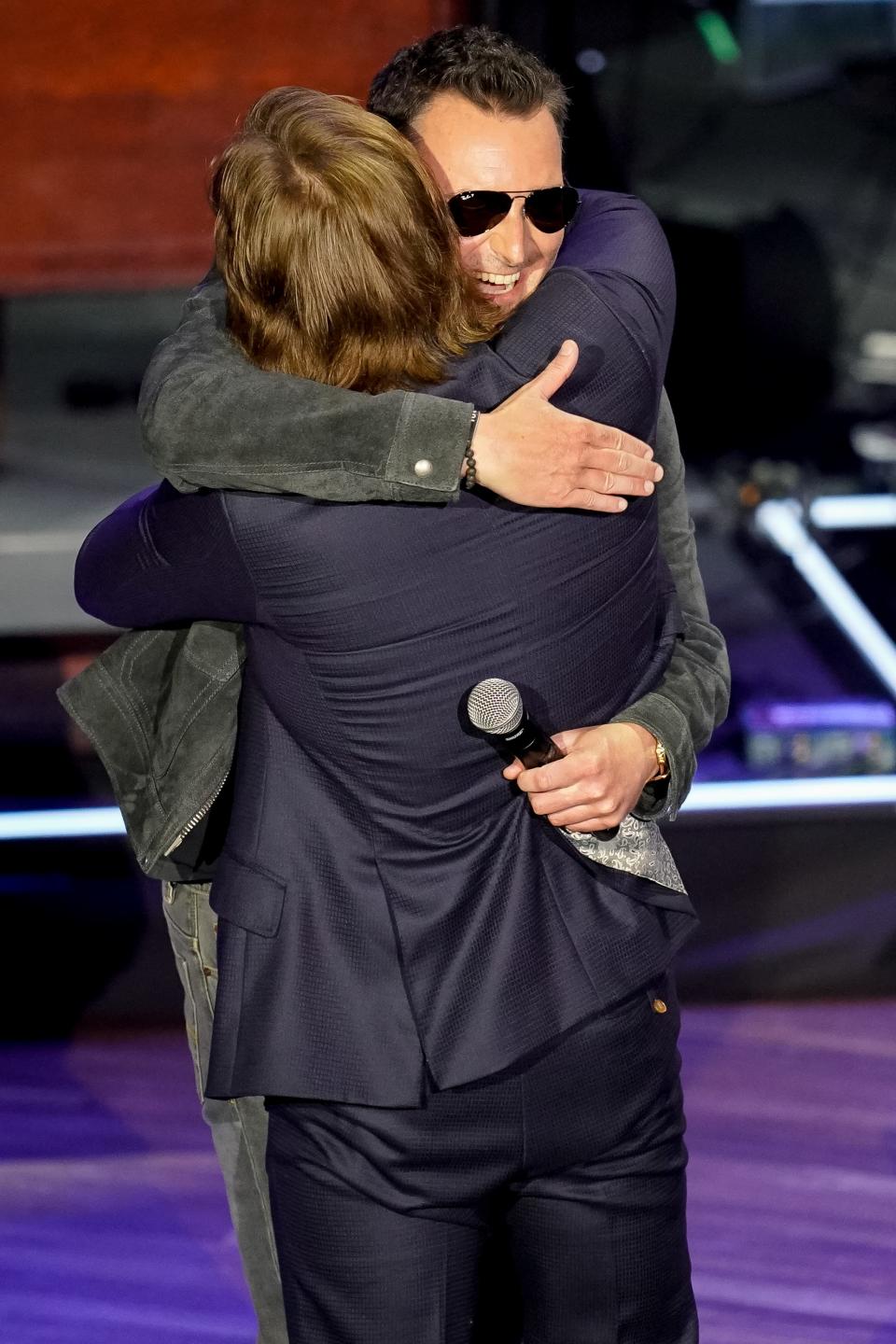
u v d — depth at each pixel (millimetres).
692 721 5973
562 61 19109
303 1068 5605
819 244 20797
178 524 5457
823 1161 10852
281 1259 5992
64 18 13578
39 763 14266
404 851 5648
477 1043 5559
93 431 19344
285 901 5695
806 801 13180
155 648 6312
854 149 23828
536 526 5320
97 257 14320
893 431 20891
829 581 18281
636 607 5719
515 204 5746
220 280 5723
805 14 23078
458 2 13945
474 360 5320
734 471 19453
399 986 5625
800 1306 9391
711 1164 10820
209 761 6109
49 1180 10805
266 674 5715
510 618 5410
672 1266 6141
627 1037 5859
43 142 13953
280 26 13734
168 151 14078
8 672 15797
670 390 20359
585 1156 5859
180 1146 11219
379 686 5434
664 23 22953
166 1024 12812
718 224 20938
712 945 12977
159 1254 10016
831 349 20391
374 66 13883
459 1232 5832
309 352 5176
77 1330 9273
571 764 5488
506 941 5652
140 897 12680
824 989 13000
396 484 5047
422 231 5141
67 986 12727
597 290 5504
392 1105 5539
